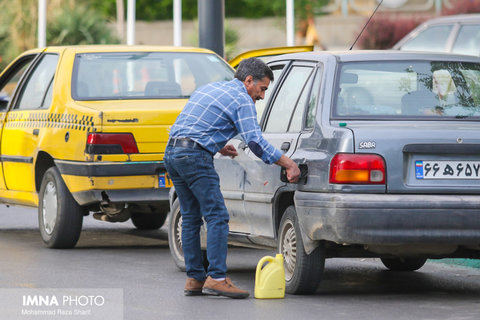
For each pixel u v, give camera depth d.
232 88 15.76
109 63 22.89
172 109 21.30
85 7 57.00
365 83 16.06
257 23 80.56
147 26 83.06
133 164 20.98
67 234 21.78
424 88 16.20
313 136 15.78
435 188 15.10
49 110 22.45
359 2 81.31
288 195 16.36
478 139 15.27
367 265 20.12
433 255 16.12
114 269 19.09
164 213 26.31
